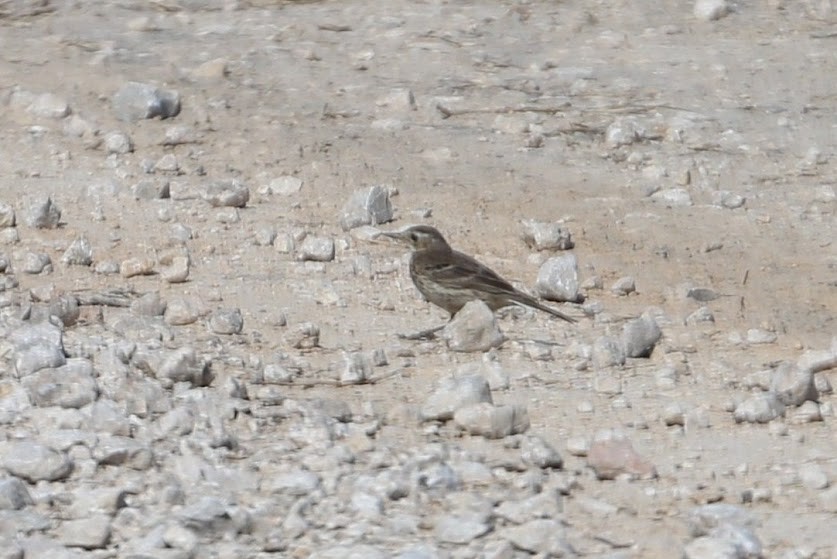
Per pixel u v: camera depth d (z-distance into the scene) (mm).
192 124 19953
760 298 15391
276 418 11312
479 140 19984
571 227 17141
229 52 22984
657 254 16516
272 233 16234
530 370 12789
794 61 23594
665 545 9148
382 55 23234
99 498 9578
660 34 24625
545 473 10477
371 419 11484
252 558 9062
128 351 12305
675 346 13664
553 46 23938
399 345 13422
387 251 16125
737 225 17531
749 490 10250
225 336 13484
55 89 21016
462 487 10141
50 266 15125
